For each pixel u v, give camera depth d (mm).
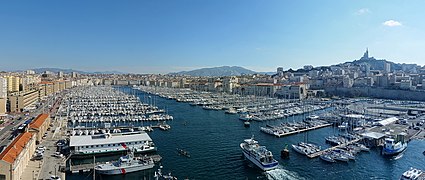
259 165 105625
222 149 132500
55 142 130750
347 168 107562
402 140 138250
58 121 188000
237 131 175375
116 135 133000
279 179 96812
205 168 106250
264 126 192000
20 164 86938
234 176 98938
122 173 98375
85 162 109625
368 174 101938
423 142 145500
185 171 102938
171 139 152250
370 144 138875
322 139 154250
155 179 94625
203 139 152750
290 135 164500
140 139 126375
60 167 98062
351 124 181125
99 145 118188
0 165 76312
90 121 197125
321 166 109625
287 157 119938
